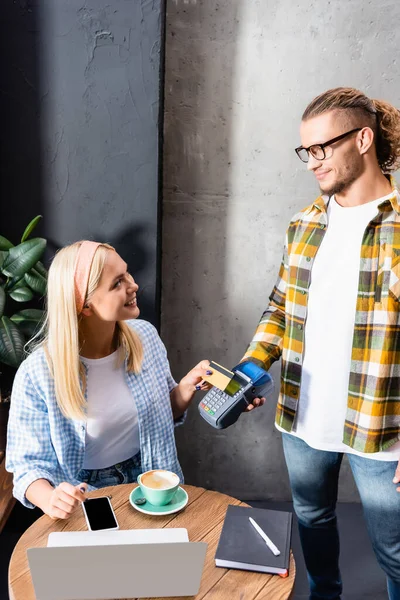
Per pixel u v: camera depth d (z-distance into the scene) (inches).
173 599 44.6
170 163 94.5
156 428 66.1
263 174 95.2
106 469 65.4
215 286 99.0
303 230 67.4
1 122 85.2
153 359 69.1
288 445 70.7
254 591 45.9
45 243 79.5
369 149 61.2
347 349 63.2
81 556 43.0
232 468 105.2
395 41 91.2
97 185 87.0
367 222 61.9
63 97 84.7
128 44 83.4
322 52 91.5
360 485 65.4
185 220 96.6
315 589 75.7
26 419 60.6
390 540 64.5
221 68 91.9
